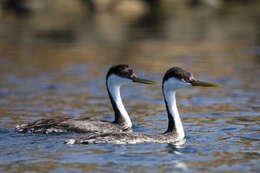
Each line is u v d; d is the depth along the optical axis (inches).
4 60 1079.6
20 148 466.3
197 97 751.1
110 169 407.5
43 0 1836.9
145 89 821.9
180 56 1107.3
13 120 609.6
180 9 1980.8
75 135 524.1
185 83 505.7
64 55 1134.4
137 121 614.2
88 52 1169.4
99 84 849.5
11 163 423.8
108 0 1909.4
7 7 1791.3
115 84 585.3
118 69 580.7
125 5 1930.4
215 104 697.6
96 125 550.6
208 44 1257.4
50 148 464.1
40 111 663.1
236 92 771.4
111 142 475.8
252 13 1833.2
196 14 1844.2
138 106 701.3
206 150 465.1
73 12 1850.4
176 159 434.9
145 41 1310.3
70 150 457.1
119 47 1226.6
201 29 1497.3
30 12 1800.0
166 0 2055.9
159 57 1096.2
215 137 518.6
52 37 1371.8
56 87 824.9
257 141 500.7
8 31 1456.7
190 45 1248.2
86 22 1649.9
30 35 1397.6
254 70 940.0
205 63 1021.2
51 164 419.8
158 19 1722.4
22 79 891.4
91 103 716.0
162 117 634.2
